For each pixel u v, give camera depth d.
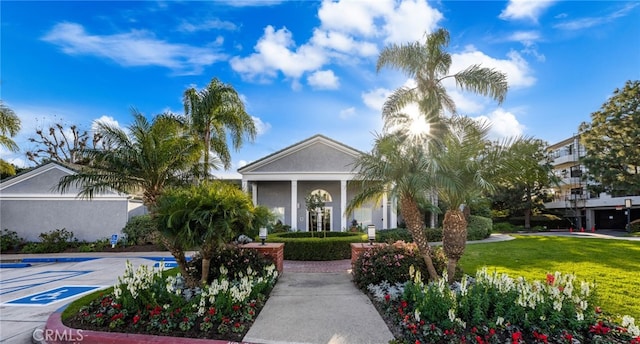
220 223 5.77
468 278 6.81
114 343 4.25
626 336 4.13
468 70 13.06
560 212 35.00
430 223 20.42
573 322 4.26
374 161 6.77
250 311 5.12
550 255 11.84
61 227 17.22
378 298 6.00
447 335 4.07
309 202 17.31
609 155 25.61
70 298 7.12
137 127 7.30
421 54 13.28
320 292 6.88
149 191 7.36
